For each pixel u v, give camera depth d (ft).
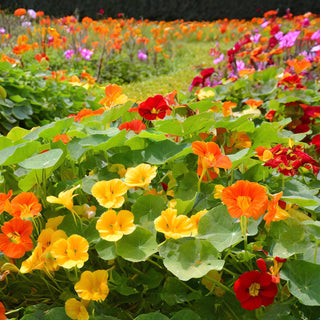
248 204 3.59
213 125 5.93
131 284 4.31
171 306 4.33
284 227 4.22
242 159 4.88
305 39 17.17
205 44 34.45
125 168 5.12
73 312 3.89
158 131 5.55
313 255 3.90
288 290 3.96
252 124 5.92
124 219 3.98
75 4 47.73
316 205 4.41
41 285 4.57
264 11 46.60
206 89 9.82
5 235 4.02
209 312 4.03
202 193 4.80
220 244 3.99
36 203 4.19
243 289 3.72
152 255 4.14
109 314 4.12
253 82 11.07
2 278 4.24
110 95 6.56
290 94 9.86
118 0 48.52
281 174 5.46
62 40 23.07
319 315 4.00
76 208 4.60
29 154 5.00
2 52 20.49
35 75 13.75
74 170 5.24
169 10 49.47
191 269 3.74
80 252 3.84
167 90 17.79
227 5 48.16
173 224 3.95
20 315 4.56
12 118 11.62
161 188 5.18
